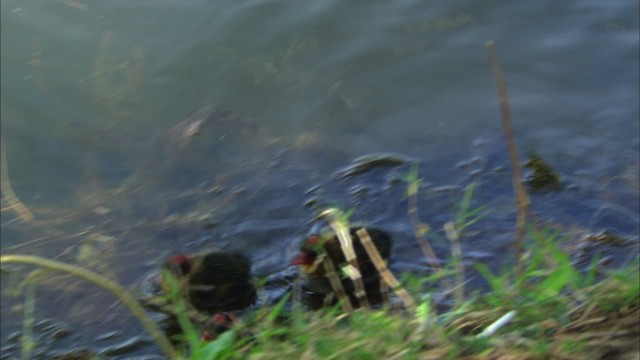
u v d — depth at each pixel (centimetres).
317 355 609
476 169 947
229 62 1085
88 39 1120
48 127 1028
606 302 606
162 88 1064
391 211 905
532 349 575
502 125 995
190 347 722
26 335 819
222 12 1140
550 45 1072
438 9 1125
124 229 916
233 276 823
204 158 990
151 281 854
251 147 998
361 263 809
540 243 739
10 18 1148
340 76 1065
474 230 862
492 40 1085
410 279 764
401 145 989
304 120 1025
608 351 569
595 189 904
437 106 1027
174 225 916
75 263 883
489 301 652
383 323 630
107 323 818
